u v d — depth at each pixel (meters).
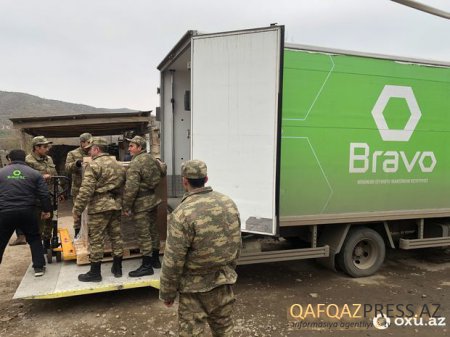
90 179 4.28
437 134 5.73
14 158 4.69
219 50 4.52
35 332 3.86
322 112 5.00
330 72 5.00
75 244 5.27
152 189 4.72
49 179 5.80
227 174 4.55
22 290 4.19
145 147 4.75
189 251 2.62
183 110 6.43
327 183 5.09
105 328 3.94
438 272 5.90
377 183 5.39
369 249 5.67
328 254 5.25
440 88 5.69
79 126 10.62
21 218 4.47
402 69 5.42
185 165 2.71
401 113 5.46
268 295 4.88
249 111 4.43
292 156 4.89
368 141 5.28
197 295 2.66
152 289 4.97
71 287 4.27
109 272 4.73
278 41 4.27
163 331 3.88
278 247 5.77
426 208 5.75
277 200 4.36
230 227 2.68
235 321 4.13
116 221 4.55
